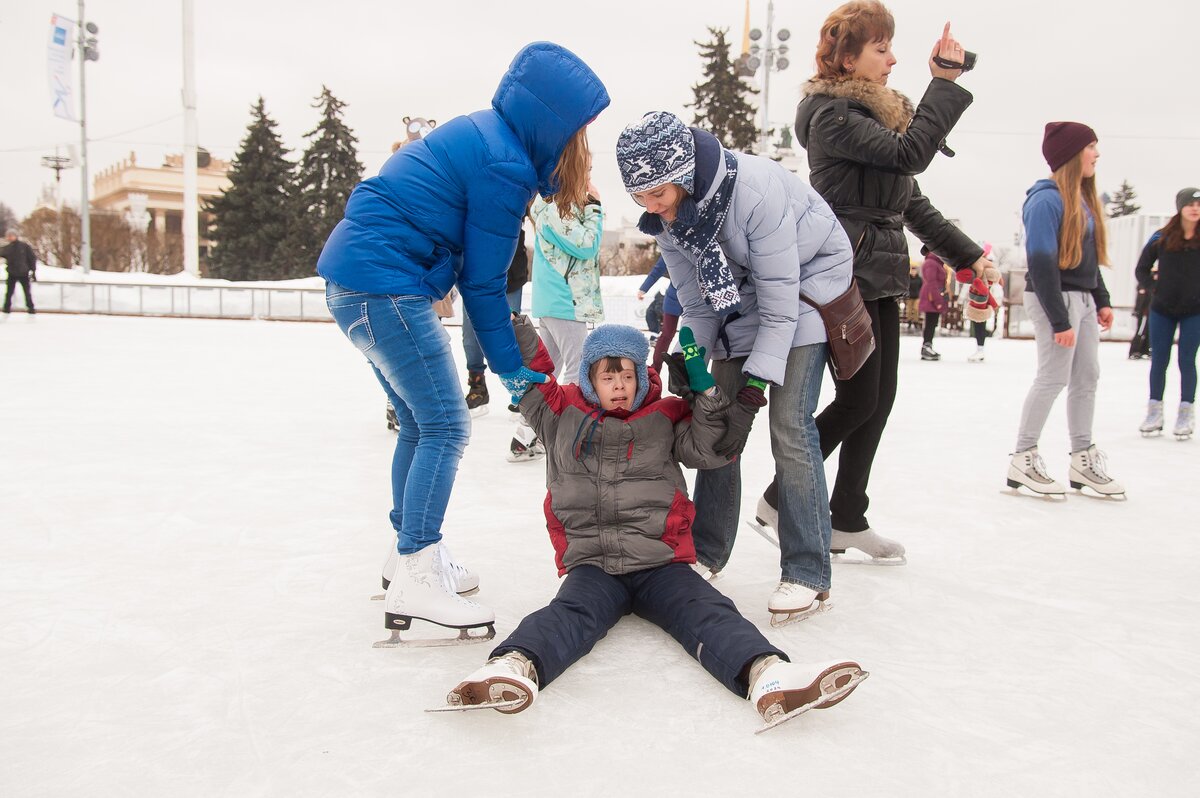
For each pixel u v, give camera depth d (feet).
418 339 7.22
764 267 7.39
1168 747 5.87
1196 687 6.82
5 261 59.26
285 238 138.10
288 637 7.57
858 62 8.72
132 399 22.54
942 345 56.49
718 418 7.43
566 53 7.18
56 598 8.41
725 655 6.41
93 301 72.90
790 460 7.99
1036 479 13.25
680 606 7.00
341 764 5.51
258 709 6.25
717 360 8.51
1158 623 8.18
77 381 26.03
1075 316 13.07
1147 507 12.90
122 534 10.58
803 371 7.91
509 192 7.03
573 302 16.31
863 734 5.97
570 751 5.68
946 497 13.41
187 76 87.40
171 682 6.68
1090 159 12.80
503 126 7.21
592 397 7.78
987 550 10.59
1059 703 6.50
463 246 7.39
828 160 8.78
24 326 53.06
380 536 10.72
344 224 7.23
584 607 6.92
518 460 15.42
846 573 9.59
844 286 7.94
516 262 18.78
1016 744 5.87
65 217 134.10
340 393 24.94
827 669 5.82
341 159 143.02
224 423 19.19
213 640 7.48
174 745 5.74
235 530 10.84
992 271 9.75
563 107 7.13
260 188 137.49
